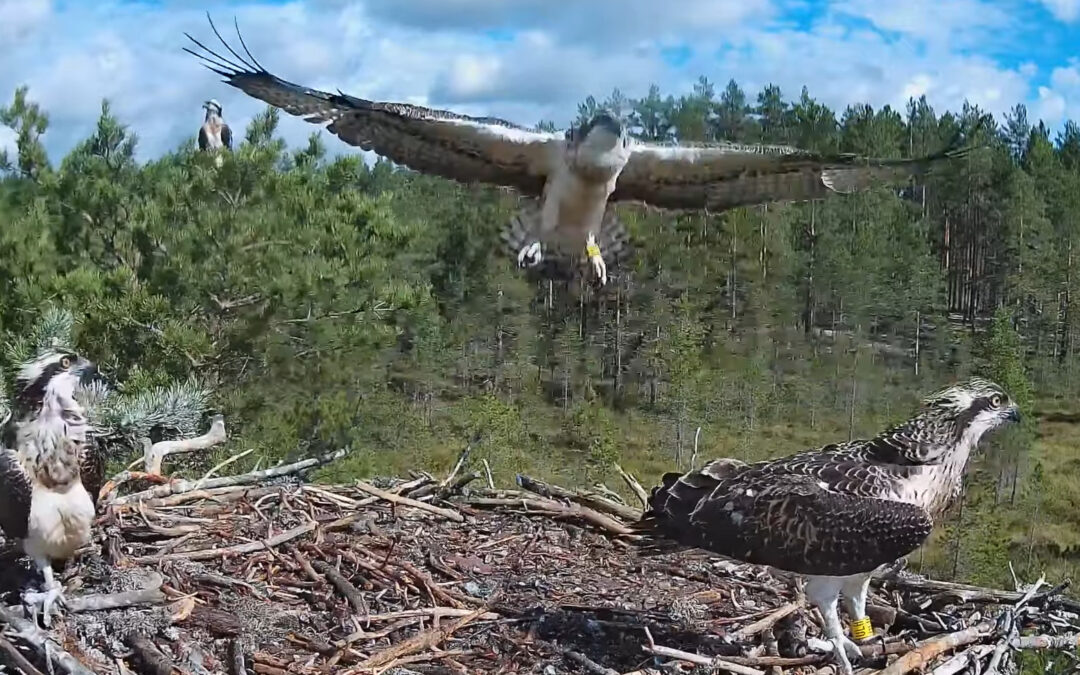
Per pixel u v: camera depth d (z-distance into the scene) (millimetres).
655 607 1649
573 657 1447
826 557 1418
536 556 1861
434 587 1629
